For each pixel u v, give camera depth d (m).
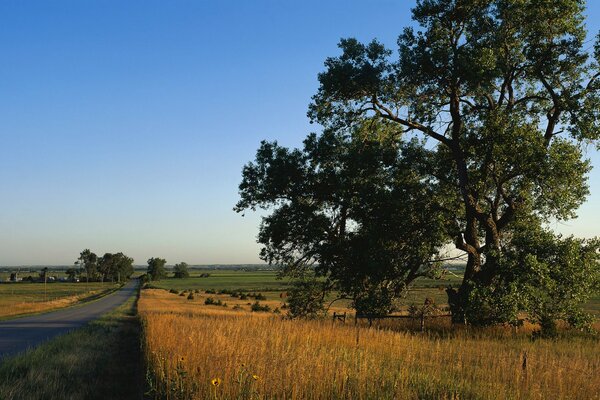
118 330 25.80
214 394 7.45
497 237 23.61
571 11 21.70
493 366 10.88
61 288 148.12
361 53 25.16
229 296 105.88
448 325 23.09
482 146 22.94
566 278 20.78
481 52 21.84
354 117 27.06
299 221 26.67
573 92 22.61
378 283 24.44
